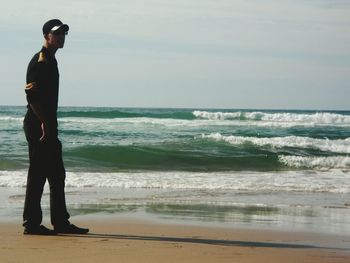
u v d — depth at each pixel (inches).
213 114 1840.6
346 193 482.9
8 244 217.5
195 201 412.2
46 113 242.7
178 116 1835.6
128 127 1371.8
